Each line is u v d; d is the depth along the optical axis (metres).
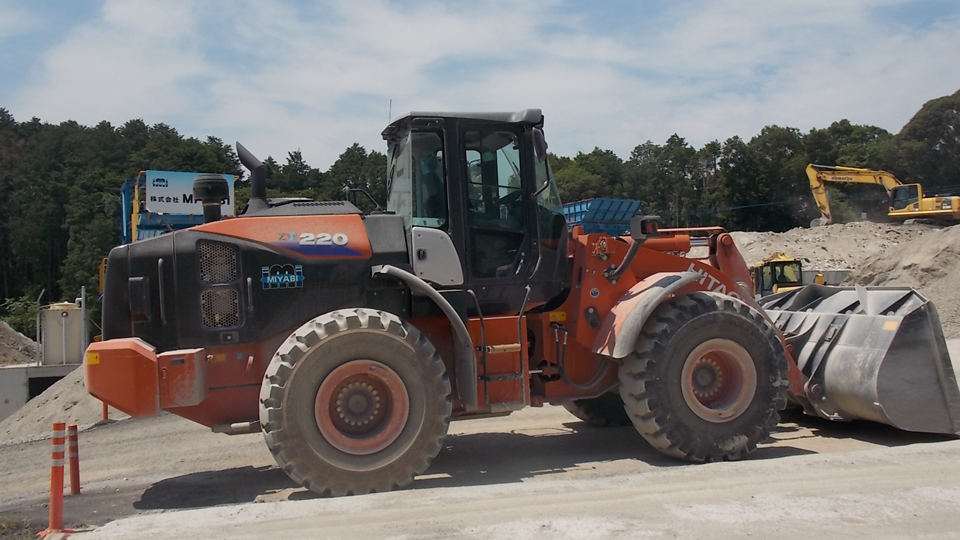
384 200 7.41
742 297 7.36
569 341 6.98
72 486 6.48
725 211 68.19
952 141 65.06
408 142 6.65
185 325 6.05
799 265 25.98
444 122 6.63
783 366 6.69
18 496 6.62
